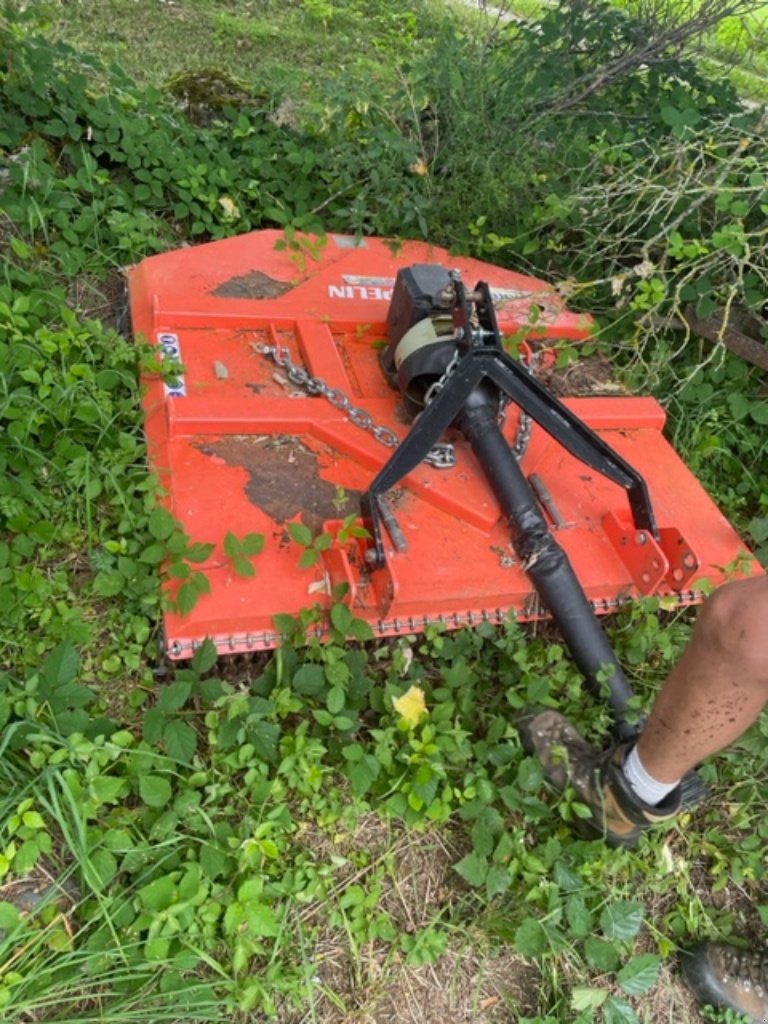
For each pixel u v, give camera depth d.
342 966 1.77
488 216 3.25
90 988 1.58
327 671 1.96
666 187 2.88
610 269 3.12
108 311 2.83
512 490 2.22
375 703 2.04
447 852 1.96
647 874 2.00
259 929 1.63
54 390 2.29
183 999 1.60
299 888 1.77
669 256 3.15
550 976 1.83
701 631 1.50
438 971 1.80
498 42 3.83
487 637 2.21
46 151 3.02
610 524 2.38
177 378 2.37
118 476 2.25
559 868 1.86
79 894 1.68
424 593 2.10
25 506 2.16
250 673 2.12
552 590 2.13
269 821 1.78
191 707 2.01
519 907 1.87
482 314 2.28
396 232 3.23
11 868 1.67
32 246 2.80
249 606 1.97
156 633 2.09
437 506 2.27
